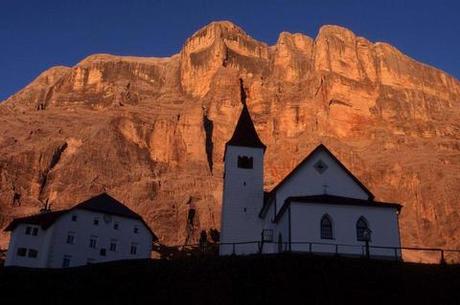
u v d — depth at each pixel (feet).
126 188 472.44
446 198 487.61
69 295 138.82
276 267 135.54
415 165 531.09
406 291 126.31
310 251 151.84
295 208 170.60
